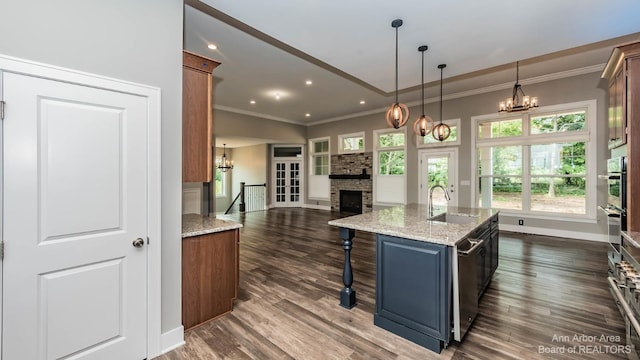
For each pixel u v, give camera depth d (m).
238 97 6.94
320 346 2.09
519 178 5.88
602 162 4.95
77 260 1.66
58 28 1.58
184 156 2.31
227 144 10.91
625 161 2.64
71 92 1.62
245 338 2.20
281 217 8.28
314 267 3.87
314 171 10.38
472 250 2.15
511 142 5.92
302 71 5.19
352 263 4.03
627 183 2.58
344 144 9.35
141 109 1.91
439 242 1.97
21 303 1.48
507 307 2.66
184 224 2.62
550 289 3.06
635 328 1.57
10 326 1.45
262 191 10.48
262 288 3.15
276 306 2.72
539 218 5.62
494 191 6.21
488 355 1.97
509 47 3.23
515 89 4.80
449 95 6.68
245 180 11.49
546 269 3.68
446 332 1.97
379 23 2.75
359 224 2.53
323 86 6.07
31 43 1.49
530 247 4.71
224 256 2.54
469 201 6.45
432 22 2.73
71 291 1.65
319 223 7.27
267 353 2.01
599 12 2.52
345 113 8.82
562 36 2.97
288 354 2.00
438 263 2.00
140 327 1.92
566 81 5.25
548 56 4.54
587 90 5.05
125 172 1.84
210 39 3.99
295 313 2.59
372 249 4.76
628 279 1.85
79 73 1.64
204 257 2.39
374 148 8.42
